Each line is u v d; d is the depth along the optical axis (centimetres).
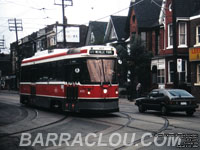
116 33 4669
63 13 3850
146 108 2003
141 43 3438
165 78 3416
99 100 1656
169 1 3359
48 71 2059
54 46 6362
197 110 2247
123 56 3378
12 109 2309
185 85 3127
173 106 1791
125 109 2272
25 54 7438
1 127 1402
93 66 1683
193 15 3034
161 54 3547
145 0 4150
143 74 3700
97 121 1563
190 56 2948
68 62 1792
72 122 1542
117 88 1719
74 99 1716
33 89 2331
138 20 3934
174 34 2416
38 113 2008
